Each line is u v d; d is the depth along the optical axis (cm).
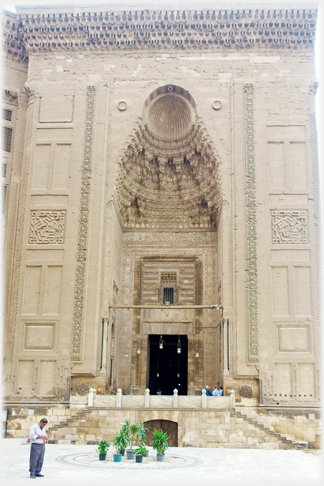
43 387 2097
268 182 2281
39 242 2256
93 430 1844
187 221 2780
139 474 1073
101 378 2112
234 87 2384
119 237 2652
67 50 2483
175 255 2745
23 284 2216
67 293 2186
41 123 2395
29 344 2148
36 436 1020
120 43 2469
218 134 2364
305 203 2253
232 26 2433
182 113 2527
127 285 2723
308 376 2066
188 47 2464
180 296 2694
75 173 2327
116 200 2403
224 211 2283
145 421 1845
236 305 2158
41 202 2305
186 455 1509
